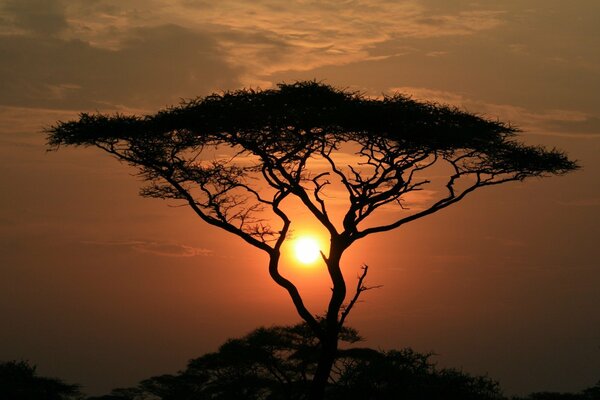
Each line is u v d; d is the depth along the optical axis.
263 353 67.81
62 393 69.62
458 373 56.81
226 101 57.75
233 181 60.22
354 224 57.94
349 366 57.16
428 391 55.38
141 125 58.84
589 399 77.94
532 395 77.19
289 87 58.38
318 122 56.72
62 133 59.91
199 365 70.88
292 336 68.38
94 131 59.03
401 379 55.91
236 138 58.56
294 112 56.88
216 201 59.56
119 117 59.31
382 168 59.12
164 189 60.88
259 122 57.12
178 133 59.16
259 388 68.62
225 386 69.31
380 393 55.97
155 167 60.09
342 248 57.31
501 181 61.53
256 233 58.97
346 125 56.62
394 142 57.94
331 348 55.41
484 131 58.28
